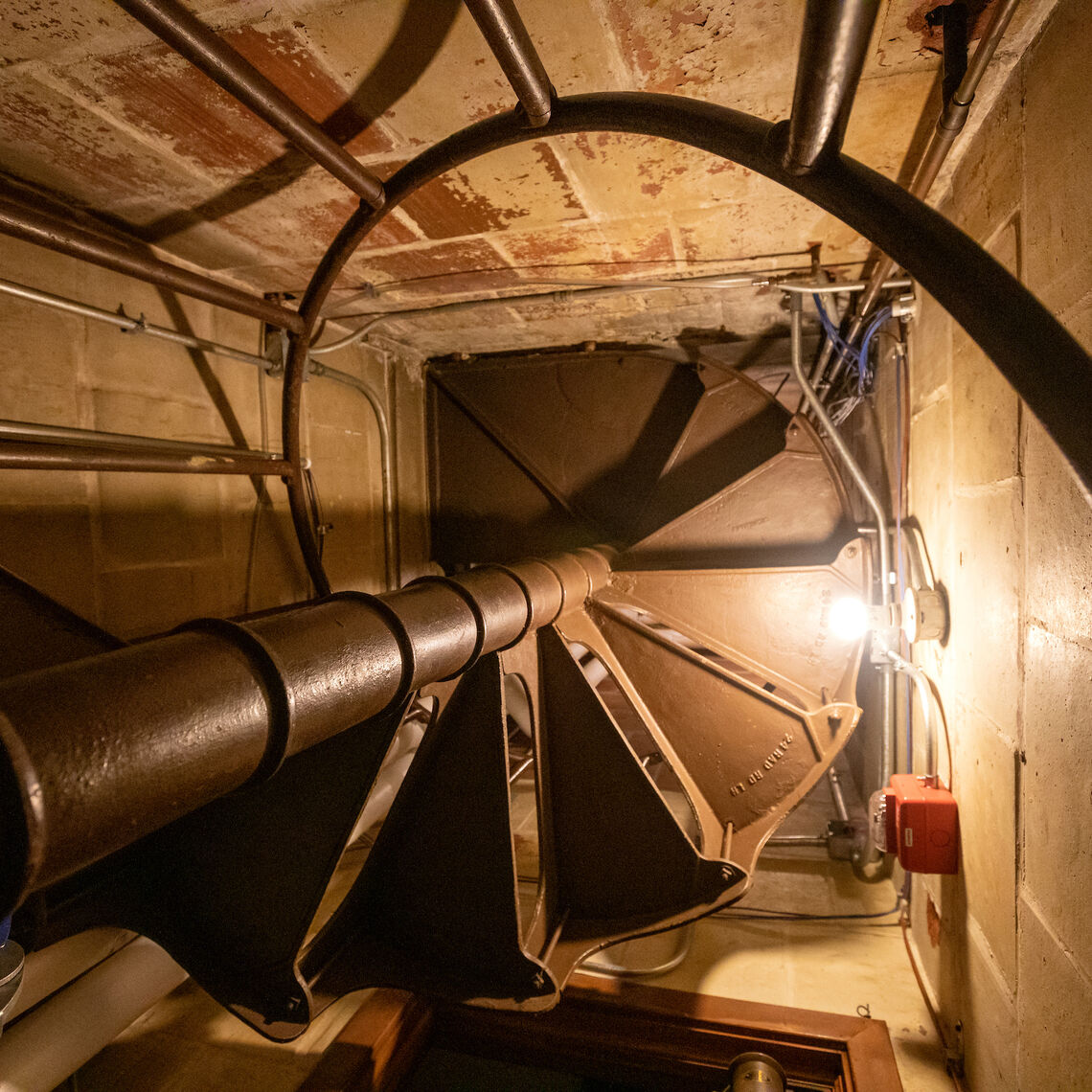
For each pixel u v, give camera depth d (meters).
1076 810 1.28
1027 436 1.51
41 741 0.73
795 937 2.66
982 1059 1.81
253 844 1.49
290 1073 2.07
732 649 2.93
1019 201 1.49
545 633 2.04
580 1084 2.46
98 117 1.60
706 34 1.37
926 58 1.47
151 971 1.88
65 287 2.11
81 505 2.13
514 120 1.29
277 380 3.01
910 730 2.72
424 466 4.40
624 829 1.97
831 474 3.23
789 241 2.49
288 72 1.45
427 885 1.71
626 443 4.13
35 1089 1.58
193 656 0.96
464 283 2.89
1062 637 1.33
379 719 1.41
